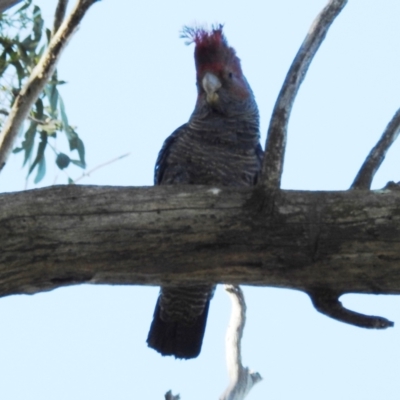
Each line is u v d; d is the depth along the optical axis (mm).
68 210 7496
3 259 7367
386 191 7605
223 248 7590
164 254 7602
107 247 7523
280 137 7230
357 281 7707
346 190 7664
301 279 7758
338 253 7535
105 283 7969
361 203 7535
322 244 7520
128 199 7570
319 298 7891
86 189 7609
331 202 7551
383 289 7770
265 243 7559
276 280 7840
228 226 7531
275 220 7520
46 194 7547
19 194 7543
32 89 11219
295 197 7559
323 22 7309
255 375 9883
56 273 7613
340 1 7363
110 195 7582
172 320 11578
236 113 11266
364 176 8070
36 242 7422
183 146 11289
